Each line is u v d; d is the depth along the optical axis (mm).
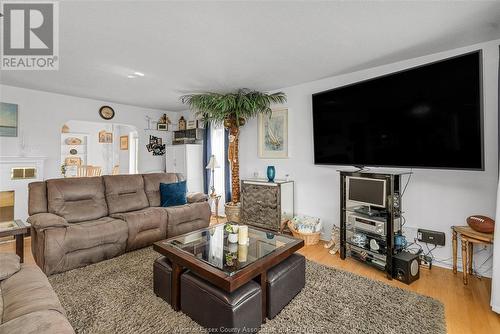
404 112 2398
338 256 2887
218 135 5031
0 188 3449
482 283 2232
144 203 3520
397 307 1865
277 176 3967
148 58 2668
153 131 5535
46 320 1083
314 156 3248
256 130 4230
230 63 2822
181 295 1780
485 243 2066
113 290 2088
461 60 2037
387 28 2062
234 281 1477
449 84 2113
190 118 5570
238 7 1764
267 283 1736
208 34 2150
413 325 1667
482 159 1973
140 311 1807
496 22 1967
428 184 2625
